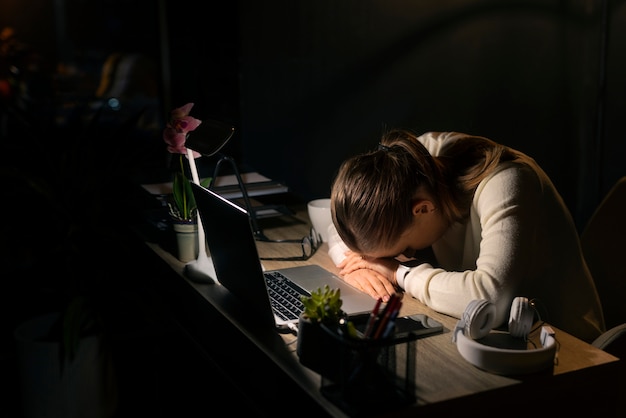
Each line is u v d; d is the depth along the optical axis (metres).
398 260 1.96
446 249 1.94
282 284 1.89
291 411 1.42
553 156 3.45
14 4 3.05
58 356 2.55
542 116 3.40
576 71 3.39
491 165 1.72
